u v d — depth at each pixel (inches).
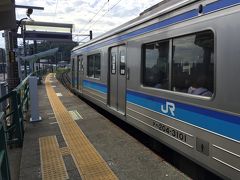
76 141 268.2
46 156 229.8
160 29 226.7
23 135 291.3
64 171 200.1
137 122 278.4
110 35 369.4
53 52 1145.4
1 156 124.6
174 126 205.6
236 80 144.6
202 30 172.2
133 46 285.9
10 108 279.1
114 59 357.1
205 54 173.8
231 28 148.3
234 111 145.6
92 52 483.8
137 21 274.4
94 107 514.3
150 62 253.3
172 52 212.7
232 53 147.5
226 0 152.0
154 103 238.4
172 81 213.3
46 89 862.5
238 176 143.1
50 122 352.2
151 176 189.0
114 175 191.0
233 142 146.3
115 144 256.7
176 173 193.6
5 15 305.7
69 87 943.7
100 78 427.2
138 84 273.1
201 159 173.8
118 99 342.0
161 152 253.4
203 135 171.3
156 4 247.3
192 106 182.5
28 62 1097.4
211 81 167.9
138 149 242.1
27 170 204.2
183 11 193.0
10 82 415.8
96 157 224.2
